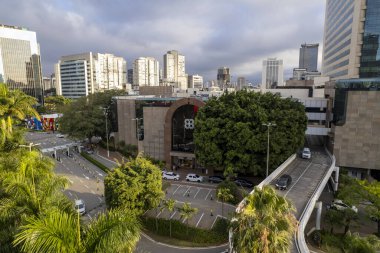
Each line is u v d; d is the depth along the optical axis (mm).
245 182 49812
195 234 33625
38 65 166500
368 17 81375
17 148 29844
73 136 76688
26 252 11961
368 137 56688
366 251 22969
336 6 111000
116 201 32625
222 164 51125
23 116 30188
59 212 13078
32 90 163375
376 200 37406
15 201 17359
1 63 146875
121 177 33781
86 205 42625
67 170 61062
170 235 33875
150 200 33500
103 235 11852
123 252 12391
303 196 35500
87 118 77688
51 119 111125
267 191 17344
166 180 54656
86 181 53906
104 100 86375
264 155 48562
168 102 68375
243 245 16219
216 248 31188
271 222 15852
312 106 70750
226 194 39688
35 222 11336
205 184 52625
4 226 16500
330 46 124875
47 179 20672
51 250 10766
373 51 82000
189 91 144125
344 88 58688
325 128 65188
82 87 198125
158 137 66000
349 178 49375
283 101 52125
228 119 49156
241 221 16828
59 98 162500
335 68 112562
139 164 36344
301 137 51312
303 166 50781
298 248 22469
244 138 46562
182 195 46969
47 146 82625
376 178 59062
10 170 24609
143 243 32344
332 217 37656
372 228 40250
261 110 48156
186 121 60406
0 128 28453
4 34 147625
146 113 66312
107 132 76000
